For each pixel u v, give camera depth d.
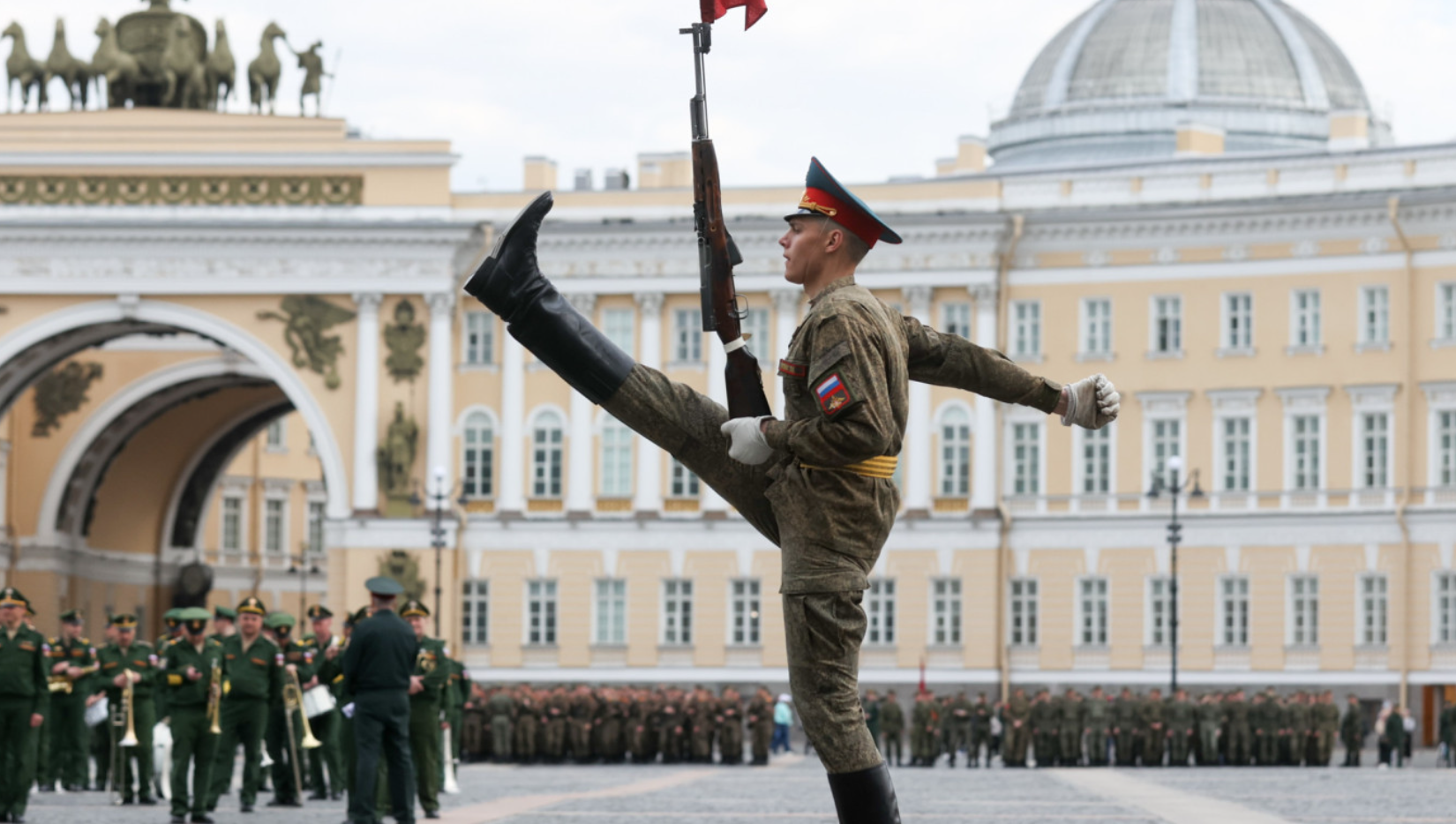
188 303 98.81
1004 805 41.81
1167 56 112.56
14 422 111.88
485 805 40.75
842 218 12.23
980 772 68.31
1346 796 46.06
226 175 98.94
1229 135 110.94
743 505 12.30
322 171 98.81
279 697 39.22
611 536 98.19
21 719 36.16
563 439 98.81
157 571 122.94
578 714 78.06
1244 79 112.12
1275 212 92.75
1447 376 91.00
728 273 12.25
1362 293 92.44
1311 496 92.56
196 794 37.12
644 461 98.19
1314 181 93.12
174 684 37.09
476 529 98.56
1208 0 115.44
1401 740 78.44
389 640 31.78
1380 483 92.12
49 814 38.88
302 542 138.38
